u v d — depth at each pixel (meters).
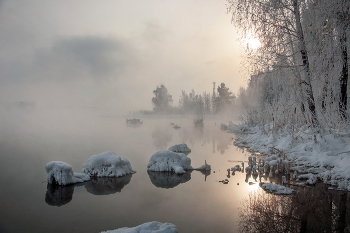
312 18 10.79
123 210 6.17
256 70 12.62
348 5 10.09
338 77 11.16
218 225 5.27
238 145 17.12
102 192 7.55
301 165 10.05
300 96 11.30
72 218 5.73
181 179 8.91
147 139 20.55
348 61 11.38
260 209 6.06
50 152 14.34
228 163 11.43
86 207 6.38
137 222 5.48
